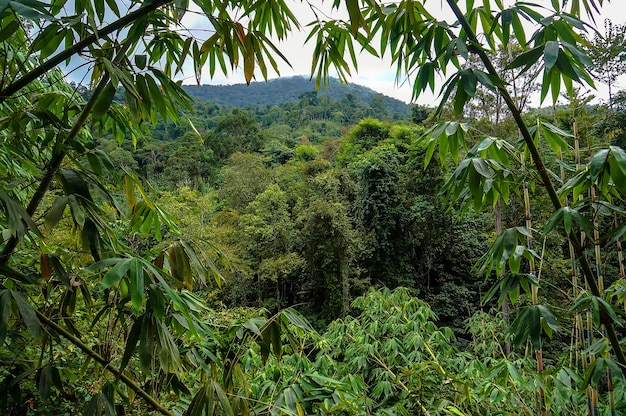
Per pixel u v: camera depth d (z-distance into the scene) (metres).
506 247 1.09
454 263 12.19
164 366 0.87
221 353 1.44
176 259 1.09
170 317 1.12
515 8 0.97
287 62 1.09
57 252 1.25
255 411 1.28
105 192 0.96
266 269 11.77
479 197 1.13
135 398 1.28
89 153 0.93
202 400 0.99
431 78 1.11
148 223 1.28
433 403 1.59
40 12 0.72
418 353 2.12
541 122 1.20
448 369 2.24
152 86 1.08
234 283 11.67
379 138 17.69
